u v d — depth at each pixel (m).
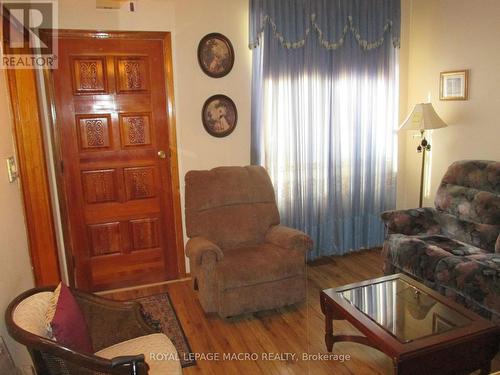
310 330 2.79
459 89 3.66
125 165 3.44
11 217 2.07
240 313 2.89
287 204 3.86
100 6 3.17
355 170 4.09
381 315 2.19
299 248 3.02
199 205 3.21
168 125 3.49
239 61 3.61
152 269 3.63
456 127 3.75
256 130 3.70
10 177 2.12
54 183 3.14
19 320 1.53
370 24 3.89
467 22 3.54
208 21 3.46
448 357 1.91
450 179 3.42
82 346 1.63
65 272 3.21
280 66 3.66
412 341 1.90
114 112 3.34
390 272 3.23
